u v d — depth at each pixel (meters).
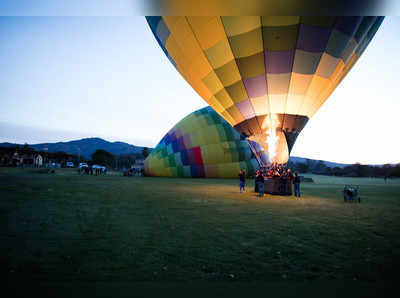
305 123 13.09
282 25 10.57
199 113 31.70
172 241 4.45
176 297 2.50
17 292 2.55
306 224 5.90
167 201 9.62
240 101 12.89
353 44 11.38
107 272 3.11
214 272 3.15
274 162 13.14
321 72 11.59
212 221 6.13
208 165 29.38
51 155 90.75
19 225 5.36
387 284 2.86
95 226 5.46
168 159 30.14
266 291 2.66
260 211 7.66
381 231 5.28
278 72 11.59
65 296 2.50
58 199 9.25
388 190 17.94
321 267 3.34
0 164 68.25
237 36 11.24
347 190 10.54
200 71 13.30
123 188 14.58
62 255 3.68
